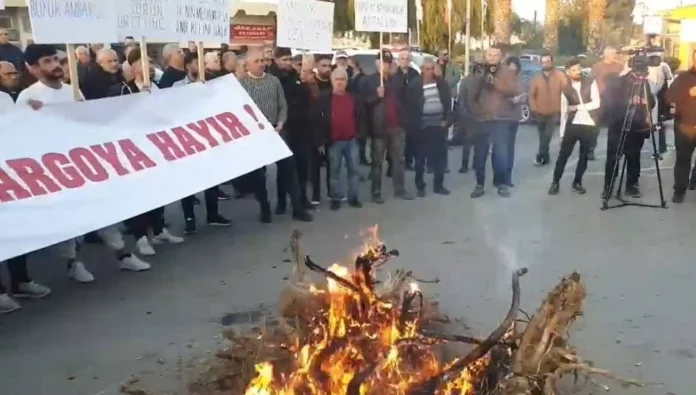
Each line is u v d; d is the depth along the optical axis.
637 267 6.00
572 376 4.05
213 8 7.16
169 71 8.13
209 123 6.77
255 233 7.47
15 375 4.29
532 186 9.67
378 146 8.63
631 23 30.78
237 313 5.18
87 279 6.00
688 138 8.21
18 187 5.05
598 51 30.91
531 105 11.32
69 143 5.55
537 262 6.16
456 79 15.02
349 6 28.09
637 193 8.81
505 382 3.31
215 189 7.73
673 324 4.80
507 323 3.44
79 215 5.30
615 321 4.86
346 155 8.43
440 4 28.44
